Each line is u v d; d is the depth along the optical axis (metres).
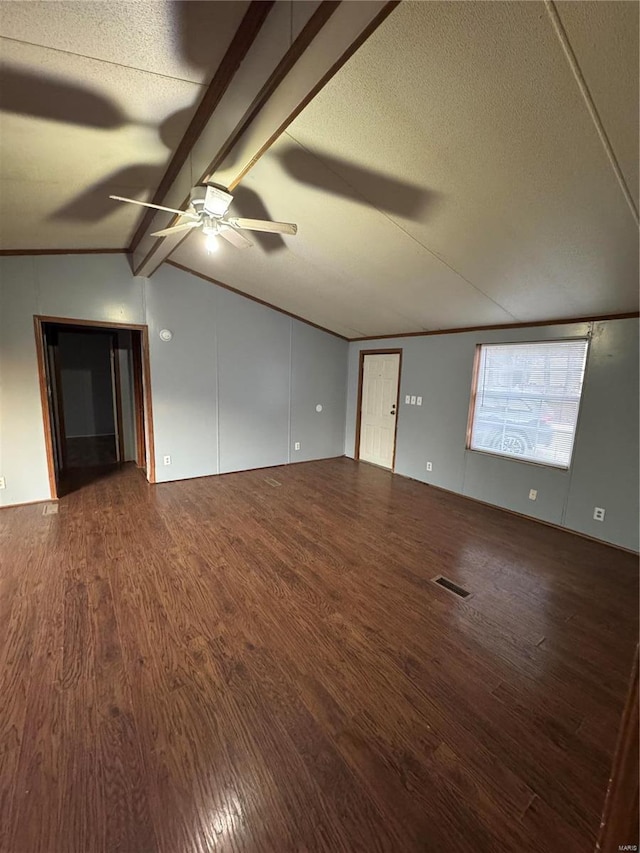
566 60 1.36
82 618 2.28
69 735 1.56
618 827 0.48
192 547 3.18
